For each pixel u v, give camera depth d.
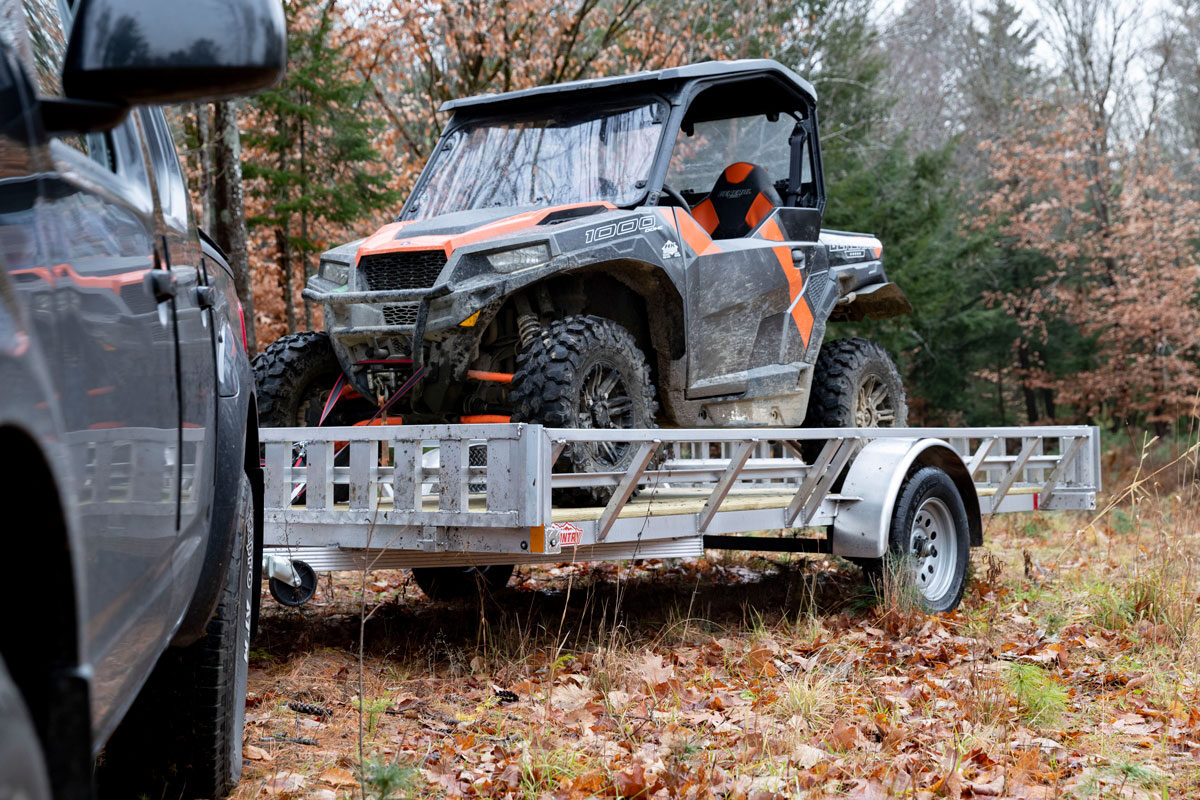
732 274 5.84
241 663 3.08
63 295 1.42
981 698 3.90
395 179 17.83
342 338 5.16
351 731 3.61
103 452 1.55
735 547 5.96
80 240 1.56
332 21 16.12
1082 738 3.74
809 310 6.43
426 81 17.67
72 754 1.17
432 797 2.98
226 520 2.65
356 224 19.47
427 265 5.01
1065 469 7.14
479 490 5.09
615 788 2.99
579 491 4.77
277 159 18.56
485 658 4.55
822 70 22.53
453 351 4.96
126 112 1.50
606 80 5.81
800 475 5.44
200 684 2.73
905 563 5.57
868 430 5.54
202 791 2.80
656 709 3.88
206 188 11.73
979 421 29.97
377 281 5.16
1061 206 24.38
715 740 3.53
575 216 5.34
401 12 15.20
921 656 4.78
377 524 4.27
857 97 23.55
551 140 5.95
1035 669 4.16
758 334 6.10
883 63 23.61
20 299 1.19
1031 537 9.62
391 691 4.10
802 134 6.66
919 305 21.73
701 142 6.61
